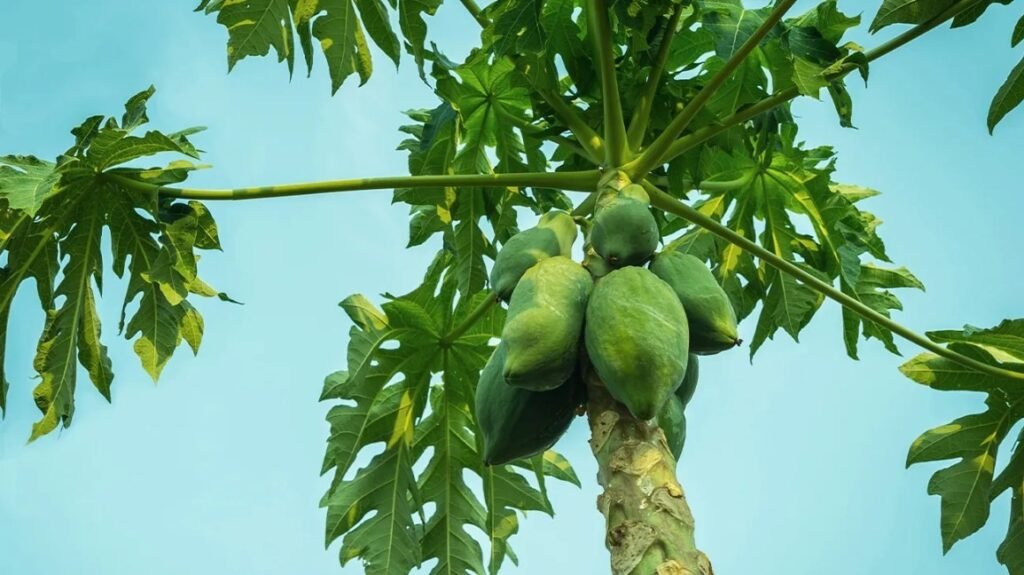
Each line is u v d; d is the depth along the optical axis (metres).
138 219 4.88
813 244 5.65
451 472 5.57
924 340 4.78
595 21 4.63
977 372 5.06
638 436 3.55
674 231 5.82
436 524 5.51
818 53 4.68
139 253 4.94
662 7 4.39
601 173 4.52
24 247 4.80
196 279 5.04
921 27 4.51
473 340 5.43
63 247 4.88
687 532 3.37
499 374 3.91
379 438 5.38
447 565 5.46
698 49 5.14
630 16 4.36
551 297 3.65
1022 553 5.09
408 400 5.44
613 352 3.42
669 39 4.57
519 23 4.41
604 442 3.56
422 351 5.43
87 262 4.92
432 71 5.22
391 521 5.29
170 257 4.82
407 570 5.22
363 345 5.27
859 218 5.71
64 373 4.92
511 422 3.82
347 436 5.30
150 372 4.97
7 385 4.91
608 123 4.47
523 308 3.63
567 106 4.83
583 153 4.88
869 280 6.09
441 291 5.38
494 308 5.39
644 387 3.38
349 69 4.94
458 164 5.55
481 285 5.41
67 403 4.94
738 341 3.78
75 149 4.68
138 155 4.69
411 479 5.38
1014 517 5.12
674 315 3.50
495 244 5.55
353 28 4.90
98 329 5.05
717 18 4.82
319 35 4.87
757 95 5.05
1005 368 4.84
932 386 5.12
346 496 5.29
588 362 3.68
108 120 4.68
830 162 6.08
